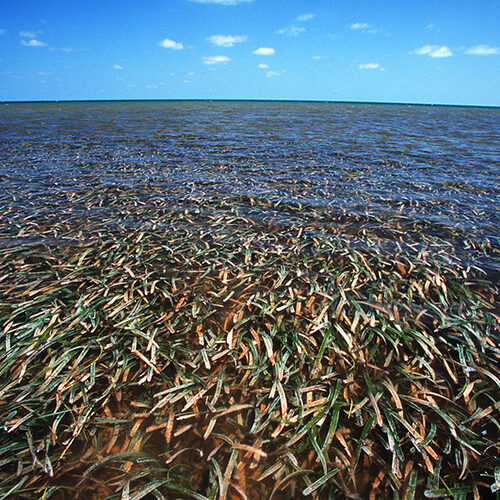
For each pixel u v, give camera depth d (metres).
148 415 2.19
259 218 5.79
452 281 3.62
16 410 2.19
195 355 2.67
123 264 4.07
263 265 4.04
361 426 2.10
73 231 5.13
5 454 1.94
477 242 4.75
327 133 19.86
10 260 4.13
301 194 7.34
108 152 12.73
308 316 3.07
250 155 12.32
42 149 13.30
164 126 23.19
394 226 5.41
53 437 2.02
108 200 6.83
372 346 2.73
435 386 2.36
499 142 16.95
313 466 1.90
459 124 29.69
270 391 2.33
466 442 2.00
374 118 35.53
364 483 1.82
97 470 1.88
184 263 4.10
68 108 56.34
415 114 46.78
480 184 8.22
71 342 2.75
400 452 1.92
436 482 1.81
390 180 8.69
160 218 5.79
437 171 9.79
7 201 6.68
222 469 1.88
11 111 45.12
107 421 2.15
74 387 2.36
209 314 3.13
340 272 3.83
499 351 2.66
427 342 2.71
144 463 1.91
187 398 2.29
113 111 44.56
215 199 6.91
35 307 3.19
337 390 2.31
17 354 2.63
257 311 3.17
